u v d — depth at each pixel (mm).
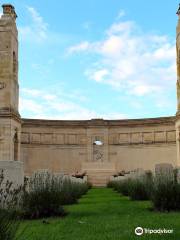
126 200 24984
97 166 67375
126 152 75312
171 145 71688
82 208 19734
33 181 16781
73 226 13398
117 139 76188
